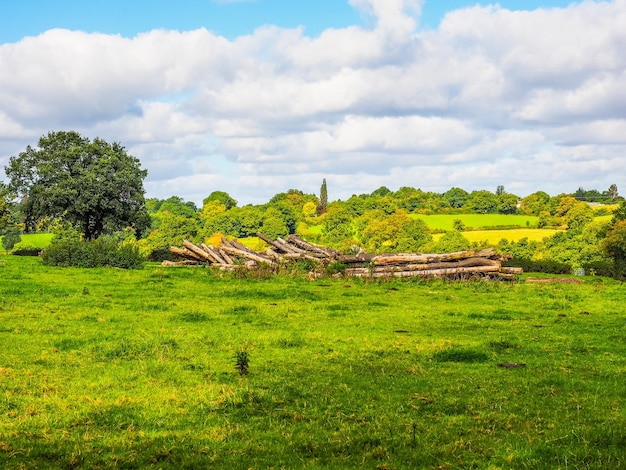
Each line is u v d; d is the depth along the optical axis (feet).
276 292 89.25
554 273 157.38
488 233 433.07
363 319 67.97
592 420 32.12
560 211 476.13
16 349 48.73
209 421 32.27
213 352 49.55
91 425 31.32
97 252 127.24
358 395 37.09
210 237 412.77
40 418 32.07
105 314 67.56
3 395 35.96
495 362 46.62
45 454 27.07
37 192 198.59
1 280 94.27
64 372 42.06
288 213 475.72
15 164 201.67
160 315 68.28
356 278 109.81
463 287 101.71
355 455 27.50
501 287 101.91
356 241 406.41
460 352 48.44
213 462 26.63
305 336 56.95
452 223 471.62
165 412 33.53
